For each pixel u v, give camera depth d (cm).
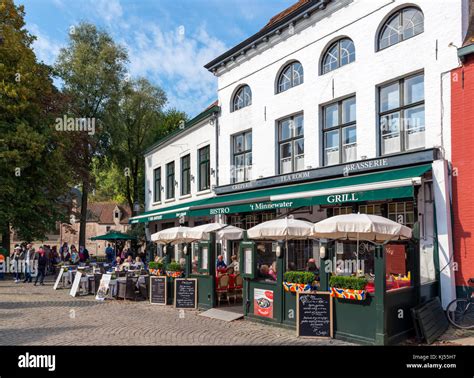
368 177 1098
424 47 1045
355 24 1227
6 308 1156
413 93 1087
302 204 1153
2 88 2028
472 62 950
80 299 1354
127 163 3050
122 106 3012
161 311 1112
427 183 1009
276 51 1523
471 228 924
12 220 2084
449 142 982
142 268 1662
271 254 990
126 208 5731
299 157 1433
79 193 4228
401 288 785
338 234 858
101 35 2861
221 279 1121
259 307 952
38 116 2230
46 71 2358
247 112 1667
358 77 1210
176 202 2288
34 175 2178
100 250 5444
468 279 920
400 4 1105
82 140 2650
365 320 745
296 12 1394
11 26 2153
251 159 1669
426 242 1000
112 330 863
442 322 854
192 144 2105
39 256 1802
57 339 783
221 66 1812
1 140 1973
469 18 1048
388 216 1112
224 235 1265
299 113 1434
